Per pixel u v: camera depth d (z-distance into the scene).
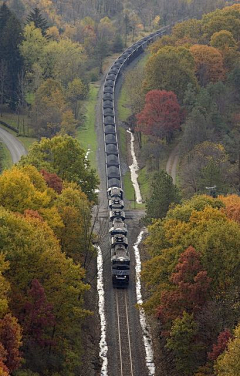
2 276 177.75
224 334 180.12
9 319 164.12
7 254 185.00
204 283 199.00
